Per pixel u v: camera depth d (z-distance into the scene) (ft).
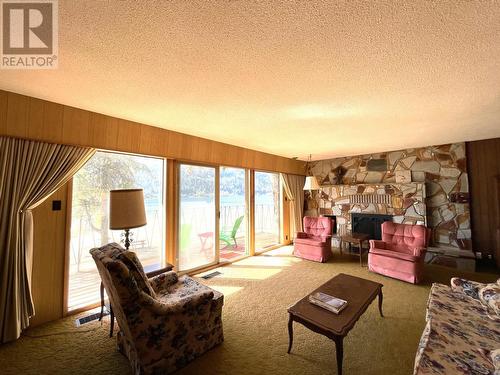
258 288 10.37
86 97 7.38
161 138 10.76
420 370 3.82
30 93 7.06
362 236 14.53
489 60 5.32
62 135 7.91
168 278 7.45
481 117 9.34
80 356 6.10
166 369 5.38
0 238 6.68
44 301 7.65
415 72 5.87
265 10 3.84
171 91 6.93
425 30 4.32
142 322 5.05
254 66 5.57
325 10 3.84
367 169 17.88
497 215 12.59
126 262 5.13
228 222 18.71
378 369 5.57
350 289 7.02
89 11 3.85
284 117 9.29
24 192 7.08
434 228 14.90
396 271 11.25
